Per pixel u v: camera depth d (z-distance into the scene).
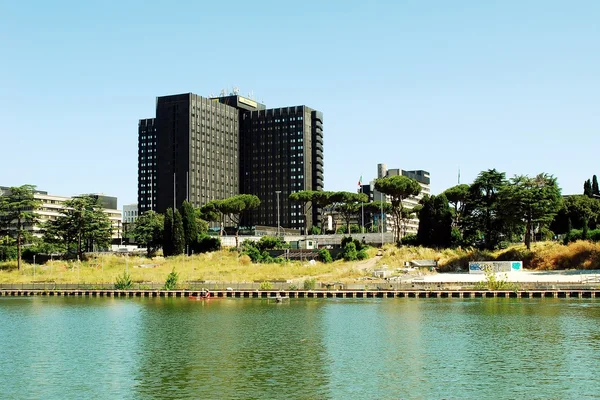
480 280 147.12
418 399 57.66
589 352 75.31
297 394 59.66
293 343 84.62
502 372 66.50
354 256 180.12
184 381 64.94
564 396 57.81
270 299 139.75
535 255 162.75
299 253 192.25
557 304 121.00
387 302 130.50
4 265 193.62
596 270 149.88
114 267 189.00
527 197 165.50
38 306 133.25
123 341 88.06
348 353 77.44
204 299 142.75
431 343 82.94
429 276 156.25
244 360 74.38
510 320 100.62
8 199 197.00
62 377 67.25
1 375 68.31
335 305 126.50
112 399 59.06
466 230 187.50
